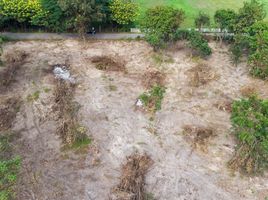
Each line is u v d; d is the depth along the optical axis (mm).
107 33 53312
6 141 35969
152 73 45750
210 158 35375
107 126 38062
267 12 59125
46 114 39125
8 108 39656
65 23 50750
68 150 35344
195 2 61719
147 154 35344
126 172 33156
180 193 32031
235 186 32938
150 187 32344
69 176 32969
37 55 48031
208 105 41438
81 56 48219
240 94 43375
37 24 51250
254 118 34156
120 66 46656
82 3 47938
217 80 45312
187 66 47375
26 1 51031
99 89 42781
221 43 52094
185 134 37656
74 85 43219
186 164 34656
